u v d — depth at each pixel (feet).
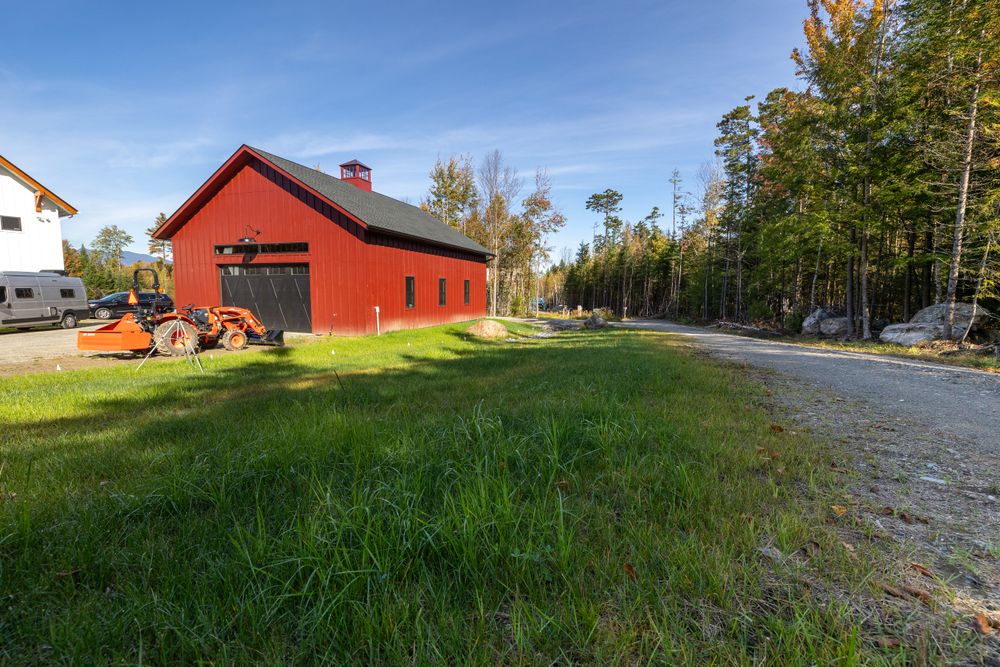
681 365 25.82
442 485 8.44
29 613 5.49
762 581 5.91
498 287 147.23
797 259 74.69
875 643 4.88
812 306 76.64
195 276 53.93
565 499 7.88
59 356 32.91
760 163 84.89
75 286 56.39
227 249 52.54
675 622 5.00
